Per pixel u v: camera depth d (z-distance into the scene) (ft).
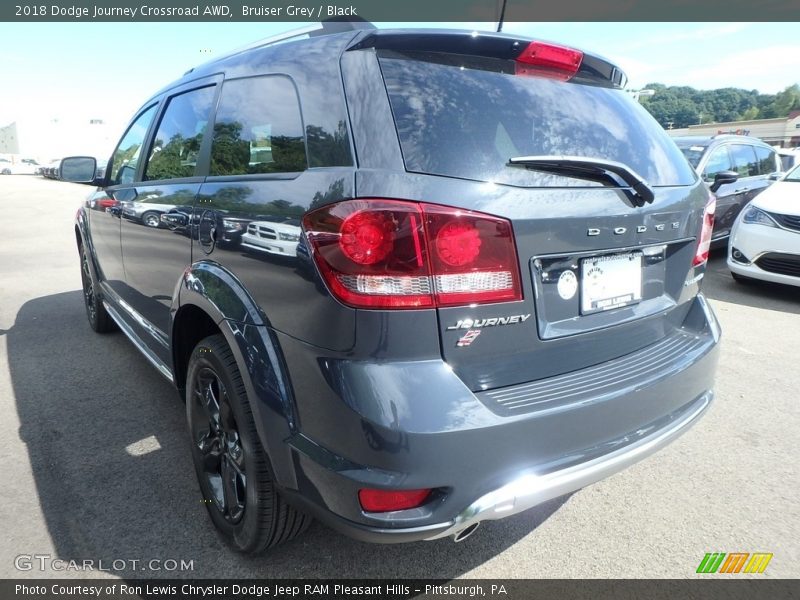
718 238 24.57
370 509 4.97
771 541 7.29
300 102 5.98
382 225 4.79
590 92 6.91
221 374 6.46
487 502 5.06
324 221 5.05
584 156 6.13
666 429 6.35
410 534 4.95
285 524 6.30
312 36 6.40
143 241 9.33
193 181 7.82
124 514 7.64
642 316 6.58
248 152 6.79
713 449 9.48
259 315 5.82
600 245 5.84
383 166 5.04
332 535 7.36
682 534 7.42
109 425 10.03
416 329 4.88
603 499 8.18
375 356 4.90
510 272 5.18
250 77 7.04
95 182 12.97
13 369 12.59
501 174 5.30
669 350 6.88
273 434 5.59
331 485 5.10
